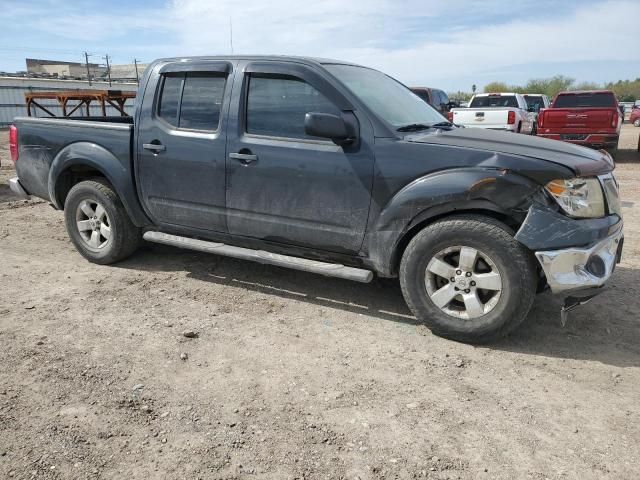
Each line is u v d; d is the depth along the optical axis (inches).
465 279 144.6
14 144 224.4
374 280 197.6
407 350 145.6
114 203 201.0
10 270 203.3
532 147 146.9
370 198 152.6
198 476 97.5
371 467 100.6
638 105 1406.3
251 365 136.6
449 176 142.1
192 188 181.8
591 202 139.6
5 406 117.2
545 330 158.2
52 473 97.5
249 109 170.6
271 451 104.5
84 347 144.0
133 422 112.7
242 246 182.9
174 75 185.0
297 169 161.2
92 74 2940.5
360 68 186.9
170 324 159.2
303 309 172.1
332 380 130.3
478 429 112.3
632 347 148.7
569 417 116.7
